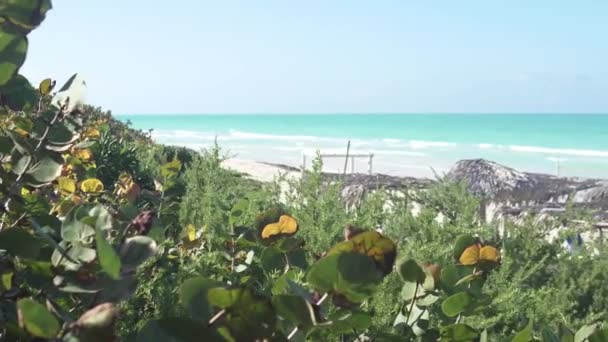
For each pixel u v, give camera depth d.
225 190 5.11
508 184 16.31
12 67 1.12
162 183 3.45
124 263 1.04
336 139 83.69
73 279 1.04
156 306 1.99
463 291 1.38
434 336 1.47
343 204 4.18
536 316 2.96
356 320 1.11
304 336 1.03
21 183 1.43
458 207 4.79
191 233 2.46
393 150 63.94
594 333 1.20
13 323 1.00
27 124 1.65
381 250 1.04
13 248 1.12
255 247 2.31
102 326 0.81
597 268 4.07
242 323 0.88
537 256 4.28
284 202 4.80
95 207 1.08
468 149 64.69
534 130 100.75
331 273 0.98
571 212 5.32
